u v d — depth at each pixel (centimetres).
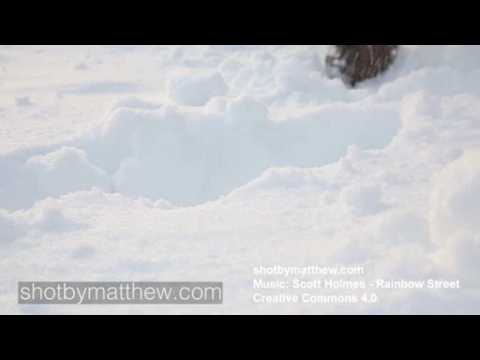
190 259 292
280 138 473
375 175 375
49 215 331
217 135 464
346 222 323
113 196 370
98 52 730
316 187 365
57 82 624
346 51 562
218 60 661
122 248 304
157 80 626
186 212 345
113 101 516
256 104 473
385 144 471
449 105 484
